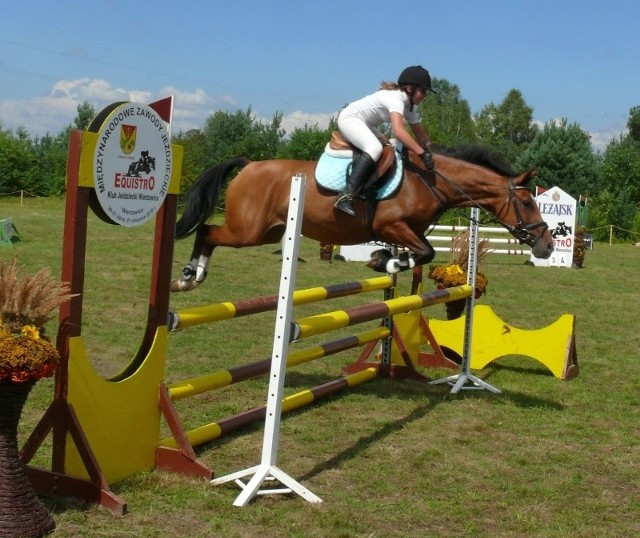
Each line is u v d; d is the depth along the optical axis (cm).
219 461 461
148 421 425
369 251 1702
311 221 570
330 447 496
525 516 396
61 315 370
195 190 587
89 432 384
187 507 382
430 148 590
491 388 671
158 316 426
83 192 364
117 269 1331
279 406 414
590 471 477
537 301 1290
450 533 372
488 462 482
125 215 384
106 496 367
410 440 521
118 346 759
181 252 1753
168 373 673
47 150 4297
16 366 316
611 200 3341
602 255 2405
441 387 684
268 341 836
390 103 555
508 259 2062
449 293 639
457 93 7406
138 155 388
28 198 3866
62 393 372
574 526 387
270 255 1747
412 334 745
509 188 577
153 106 406
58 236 1862
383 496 417
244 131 4116
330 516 378
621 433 560
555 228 1912
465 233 794
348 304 1163
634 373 777
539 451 509
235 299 1109
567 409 623
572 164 3734
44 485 379
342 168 556
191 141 3794
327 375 710
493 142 6375
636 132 5978
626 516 406
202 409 568
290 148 3600
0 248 1523
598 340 963
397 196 558
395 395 645
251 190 578
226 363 721
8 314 329
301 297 506
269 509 386
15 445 336
